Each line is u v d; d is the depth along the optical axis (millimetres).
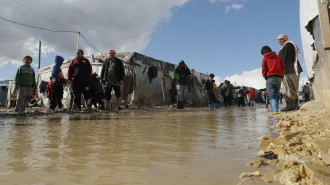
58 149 1665
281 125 2773
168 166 1242
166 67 15211
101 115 5461
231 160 1361
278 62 5102
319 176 880
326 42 1832
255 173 1053
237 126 3047
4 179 1026
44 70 14531
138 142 1945
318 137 1790
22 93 6066
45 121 3895
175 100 14945
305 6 3389
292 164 1082
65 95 11461
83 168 1199
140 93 12320
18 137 2197
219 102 19016
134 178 1052
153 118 4473
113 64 8023
